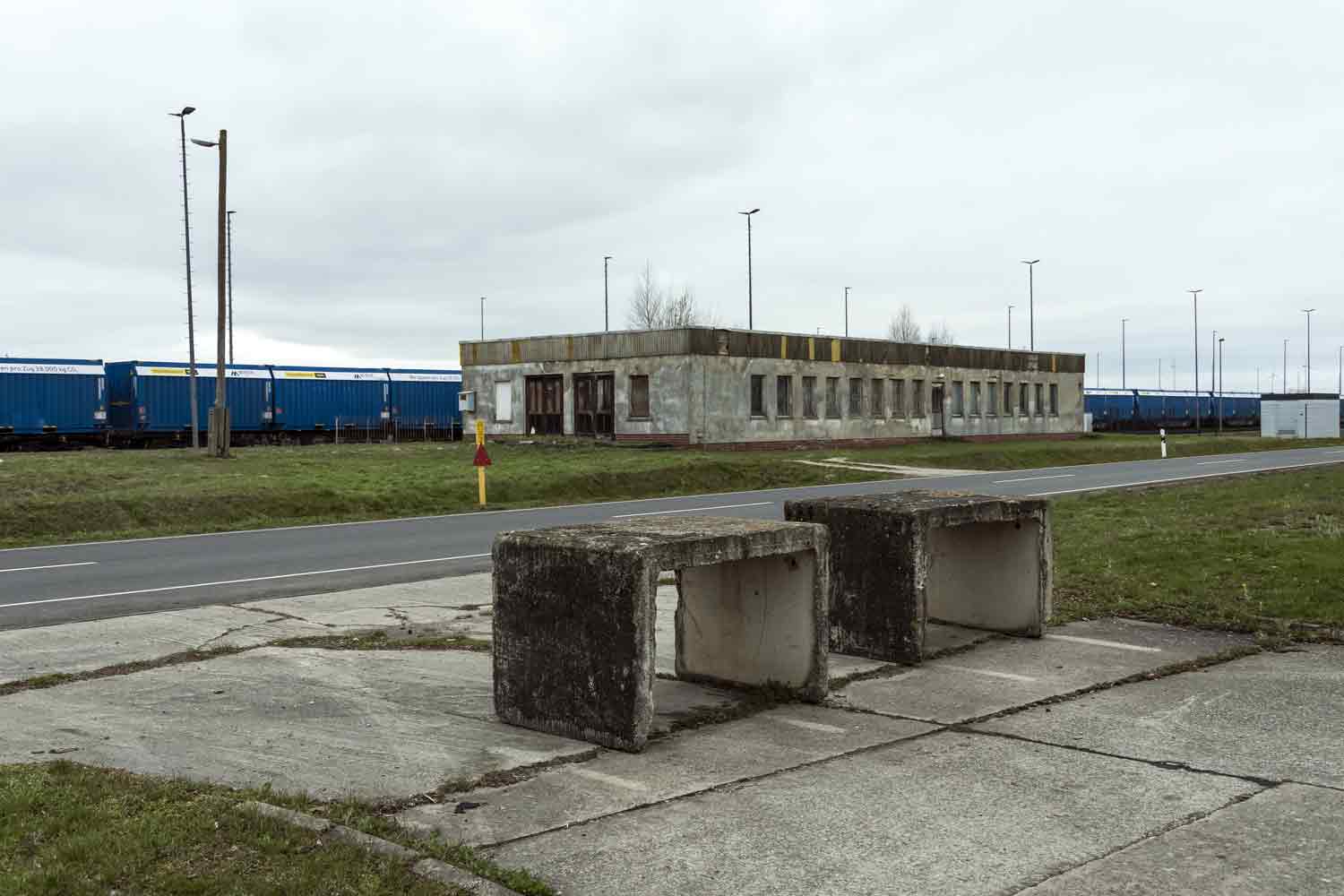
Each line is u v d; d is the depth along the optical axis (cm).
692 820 482
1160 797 505
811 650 680
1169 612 930
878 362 4481
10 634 925
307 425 4841
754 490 2661
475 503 2288
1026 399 5412
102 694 714
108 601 1110
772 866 431
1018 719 641
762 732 621
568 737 611
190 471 2531
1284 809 486
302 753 582
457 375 5438
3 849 419
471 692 721
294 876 402
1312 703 662
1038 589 855
